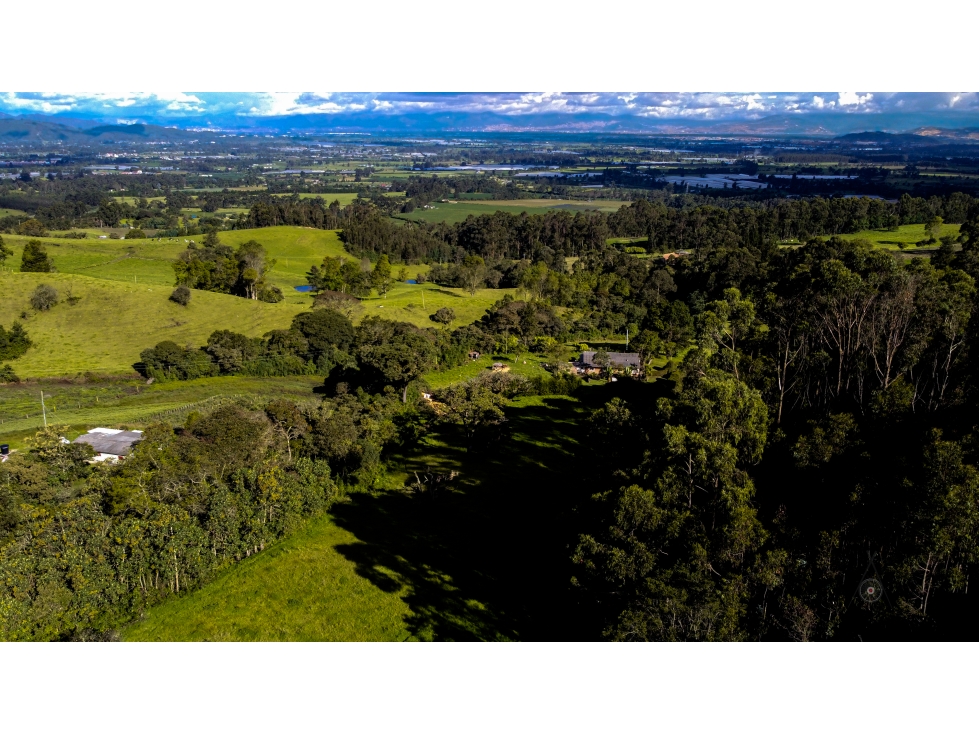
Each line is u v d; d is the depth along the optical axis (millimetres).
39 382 66750
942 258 59469
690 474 24188
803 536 22438
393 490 43406
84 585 29125
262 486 36969
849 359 32938
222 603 31484
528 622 29094
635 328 94562
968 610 20844
